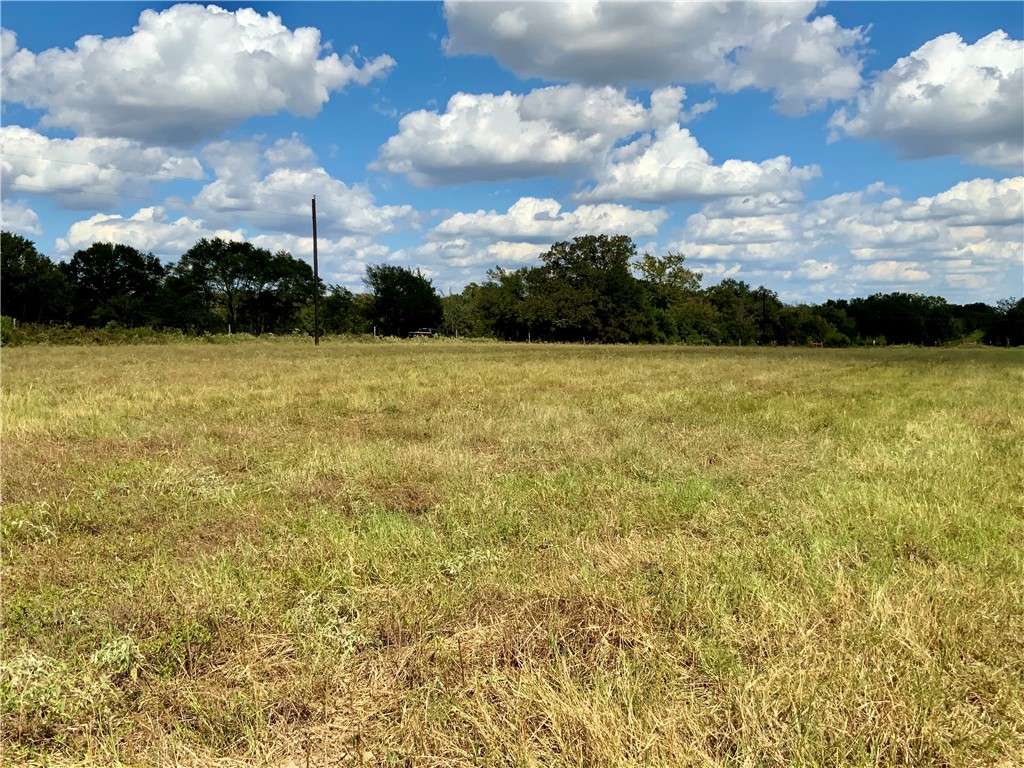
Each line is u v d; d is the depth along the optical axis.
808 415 11.41
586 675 3.12
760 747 2.54
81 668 3.16
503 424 10.16
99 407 11.45
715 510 5.62
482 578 4.18
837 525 5.20
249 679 3.07
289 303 83.25
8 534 5.03
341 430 9.80
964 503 5.60
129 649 3.31
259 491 6.36
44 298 69.62
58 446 8.32
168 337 50.62
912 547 4.77
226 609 3.75
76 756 2.64
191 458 7.80
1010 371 24.41
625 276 87.81
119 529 5.28
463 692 2.95
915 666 3.05
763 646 3.28
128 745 2.68
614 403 12.86
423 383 16.88
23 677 3.00
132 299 77.69
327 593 4.04
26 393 13.34
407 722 2.74
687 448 8.45
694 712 2.75
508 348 50.62
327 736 2.72
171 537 5.11
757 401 13.34
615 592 3.88
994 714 2.82
